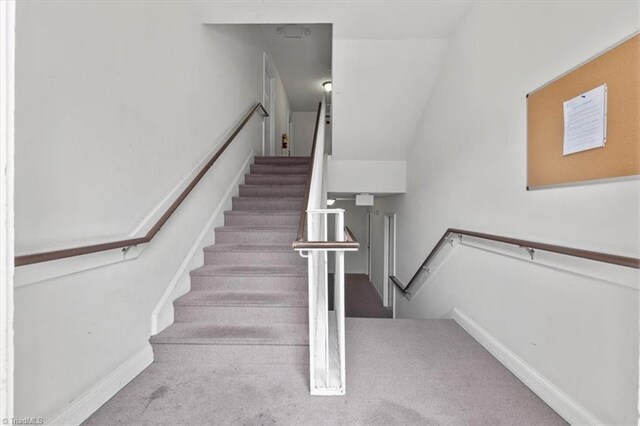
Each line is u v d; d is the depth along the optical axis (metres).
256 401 1.62
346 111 3.64
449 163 2.85
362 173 4.46
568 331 1.45
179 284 2.36
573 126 1.40
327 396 1.65
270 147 5.55
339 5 2.48
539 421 1.46
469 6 2.44
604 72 1.25
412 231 4.12
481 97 2.24
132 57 1.81
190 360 1.98
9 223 0.63
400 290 4.55
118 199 1.70
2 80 0.61
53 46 1.28
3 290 0.62
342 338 1.68
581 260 1.37
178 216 2.38
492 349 2.08
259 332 2.09
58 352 1.33
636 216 1.14
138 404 1.58
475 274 2.36
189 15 2.54
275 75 5.81
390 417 1.50
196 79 2.67
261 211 3.43
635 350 1.16
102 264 1.57
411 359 2.02
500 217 1.99
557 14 1.50
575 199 1.40
